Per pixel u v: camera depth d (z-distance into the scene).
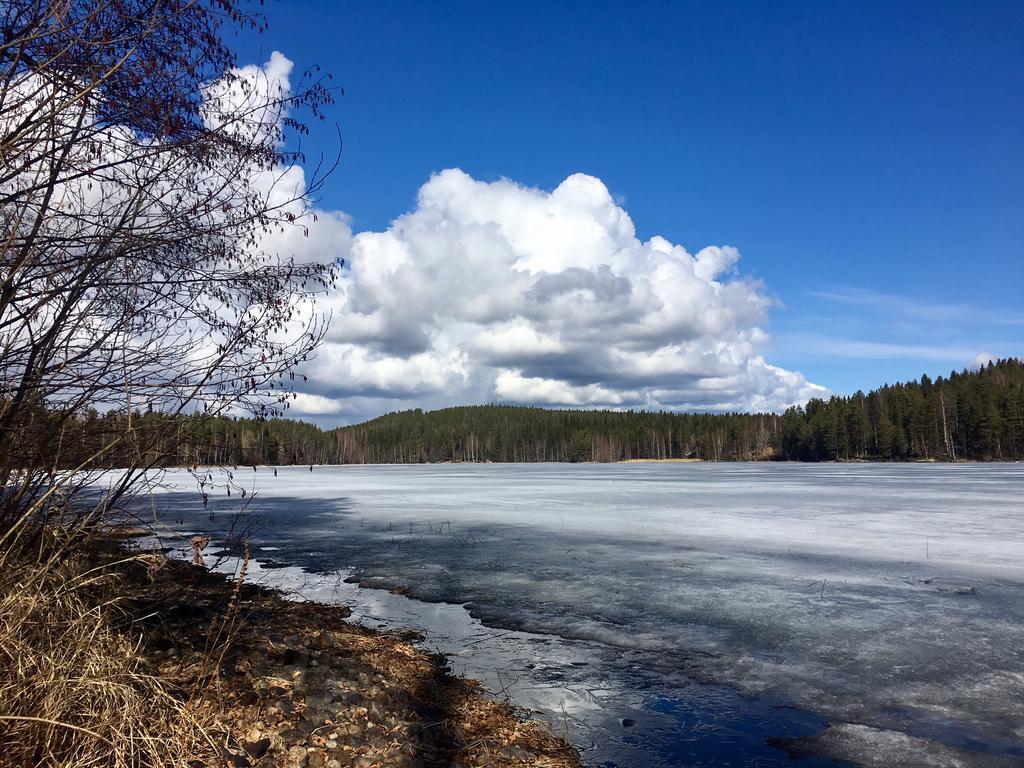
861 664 6.56
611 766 4.41
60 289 3.78
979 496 26.27
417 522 18.34
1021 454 80.81
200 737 3.62
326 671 5.21
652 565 11.68
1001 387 92.50
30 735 3.00
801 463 94.50
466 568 11.48
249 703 4.27
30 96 3.52
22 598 3.45
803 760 4.56
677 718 5.26
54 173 3.65
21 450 3.98
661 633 7.62
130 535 4.70
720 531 16.00
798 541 14.27
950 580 10.31
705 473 57.25
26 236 3.68
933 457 86.31
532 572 11.11
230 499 25.69
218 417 4.55
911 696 5.75
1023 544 13.68
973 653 6.89
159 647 4.97
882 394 104.38
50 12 3.37
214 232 4.27
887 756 4.64
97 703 3.28
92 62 3.66
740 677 6.22
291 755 3.75
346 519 19.09
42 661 3.24
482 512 21.09
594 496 28.08
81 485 4.27
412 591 9.73
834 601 9.05
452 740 4.45
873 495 27.23
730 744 4.81
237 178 4.41
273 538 15.18
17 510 4.01
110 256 3.82
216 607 6.83
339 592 9.63
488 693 5.65
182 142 4.03
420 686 5.51
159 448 4.42
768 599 9.19
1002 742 4.86
